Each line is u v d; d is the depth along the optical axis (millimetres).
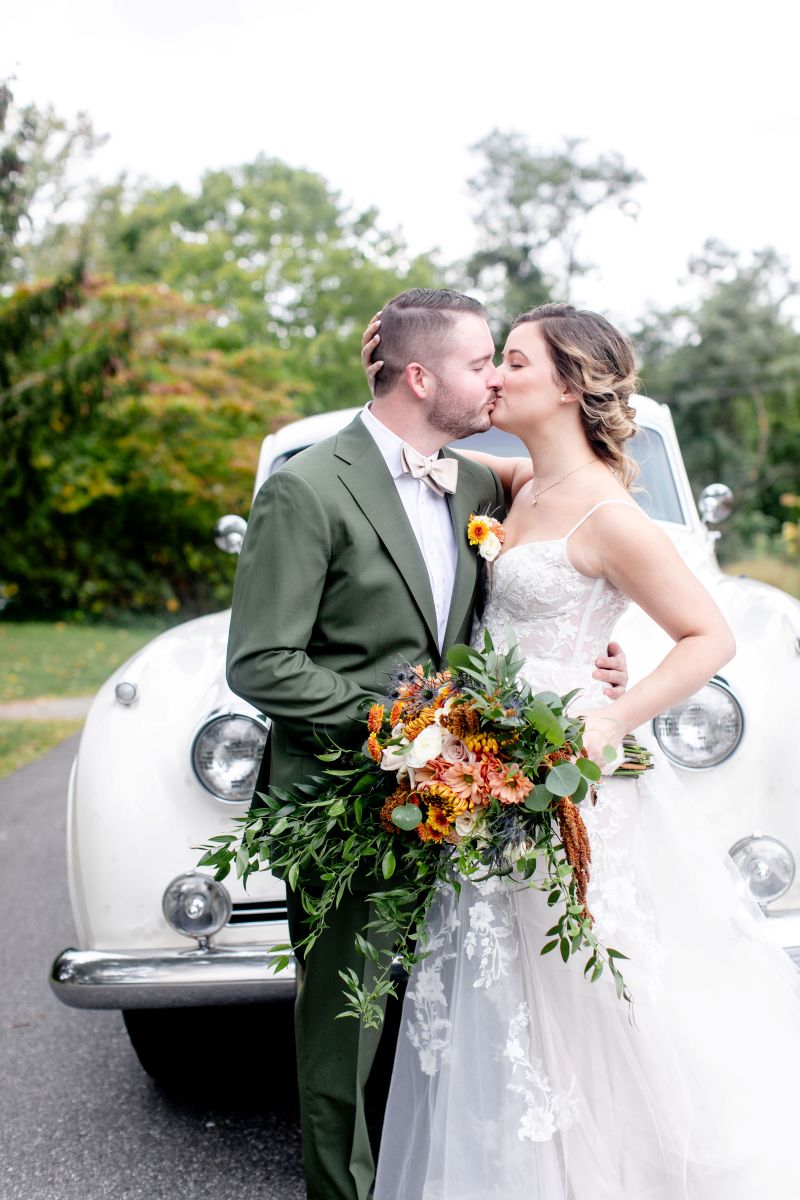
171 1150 2861
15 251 13367
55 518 19547
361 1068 2230
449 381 2266
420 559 2260
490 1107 2096
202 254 26547
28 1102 3156
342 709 2166
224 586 20938
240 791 2662
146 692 2912
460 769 1961
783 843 2516
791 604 3068
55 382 13430
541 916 2164
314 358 26234
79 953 2660
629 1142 2137
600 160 27203
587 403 2285
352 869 2129
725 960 2254
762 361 25125
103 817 2703
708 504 4059
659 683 2145
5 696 11195
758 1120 2148
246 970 2600
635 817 2252
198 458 18859
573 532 2254
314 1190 2262
